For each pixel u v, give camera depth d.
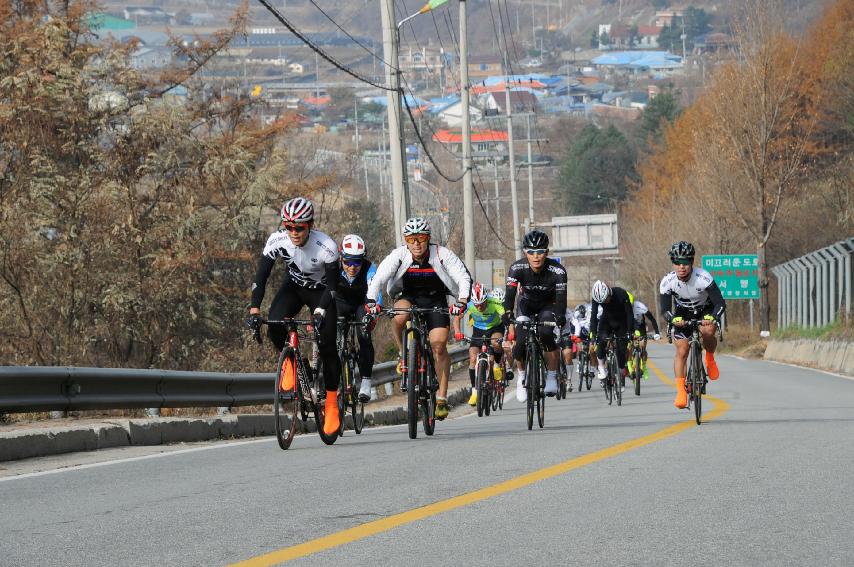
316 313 20.80
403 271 23.33
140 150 52.97
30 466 18.88
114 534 12.28
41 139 49.62
